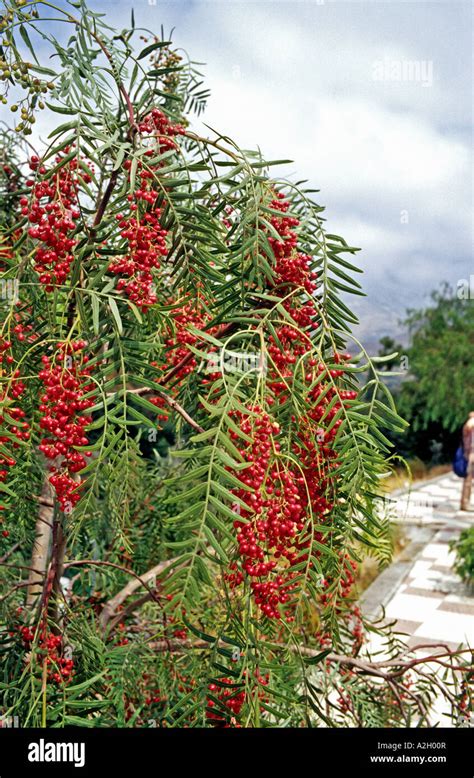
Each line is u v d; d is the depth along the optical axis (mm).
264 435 812
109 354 871
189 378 1207
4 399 843
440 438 10734
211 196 1086
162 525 1980
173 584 708
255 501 786
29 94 974
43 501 1366
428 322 11031
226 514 726
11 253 1067
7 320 911
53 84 983
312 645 1634
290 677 1357
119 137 1026
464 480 7934
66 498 854
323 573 948
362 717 1605
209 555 716
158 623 1870
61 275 913
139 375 904
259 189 989
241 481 780
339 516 947
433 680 1539
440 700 2580
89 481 825
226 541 828
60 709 1027
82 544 1788
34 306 1074
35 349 1021
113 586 1948
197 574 709
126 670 1417
